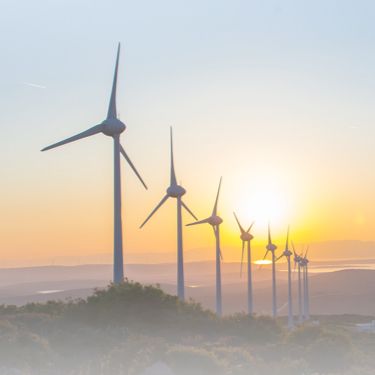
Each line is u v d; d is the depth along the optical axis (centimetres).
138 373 4666
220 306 12044
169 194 10969
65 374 4809
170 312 8031
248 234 14438
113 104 8881
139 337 6272
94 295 8312
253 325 8012
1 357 4944
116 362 4912
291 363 5922
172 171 11075
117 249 8519
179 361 4759
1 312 7975
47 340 5991
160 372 4662
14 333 5500
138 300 8069
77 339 6191
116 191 8644
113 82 8912
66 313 7762
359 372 6241
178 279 10731
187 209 11156
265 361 6194
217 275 12106
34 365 4956
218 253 12262
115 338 6319
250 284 14438
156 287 8738
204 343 6944
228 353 5584
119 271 8519
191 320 7994
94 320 7588
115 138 8800
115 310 7775
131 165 9106
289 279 18038
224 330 7906
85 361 5244
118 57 8888
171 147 11150
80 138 8725
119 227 8562
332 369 6347
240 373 5038
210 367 4797
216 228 12288
